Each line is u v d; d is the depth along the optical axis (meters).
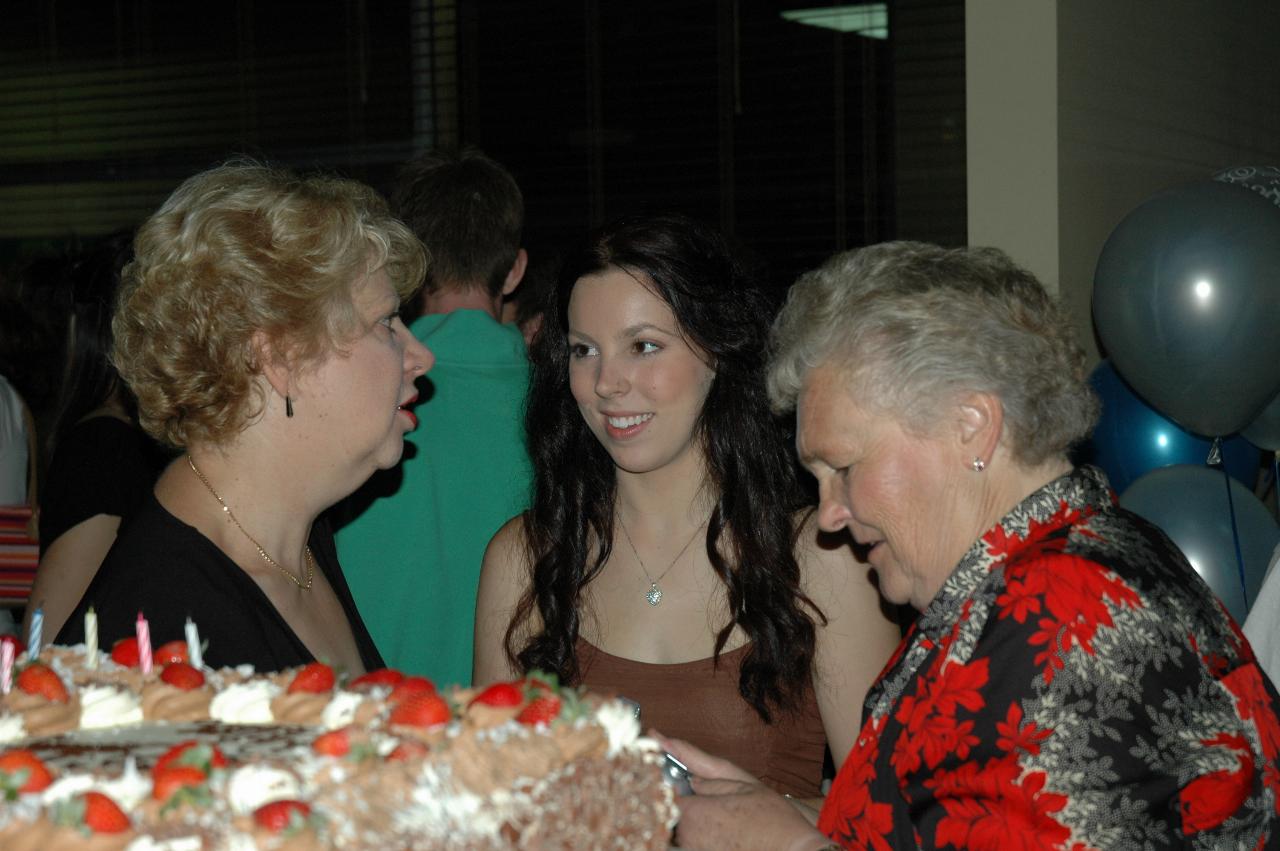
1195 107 5.20
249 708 1.34
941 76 5.04
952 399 1.29
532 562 2.02
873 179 5.37
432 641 2.31
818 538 1.92
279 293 1.55
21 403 3.25
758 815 1.42
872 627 1.91
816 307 1.37
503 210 2.60
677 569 1.96
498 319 2.67
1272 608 2.08
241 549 1.65
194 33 6.47
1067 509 1.31
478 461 2.32
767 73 5.61
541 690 1.23
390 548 2.29
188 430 1.61
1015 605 1.22
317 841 1.01
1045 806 1.17
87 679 1.42
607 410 1.88
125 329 1.60
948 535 1.32
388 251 1.66
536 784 1.11
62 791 1.06
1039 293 1.35
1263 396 3.18
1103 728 1.17
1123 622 1.18
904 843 1.27
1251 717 1.19
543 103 6.01
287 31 6.34
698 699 1.91
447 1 6.09
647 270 1.85
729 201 5.73
